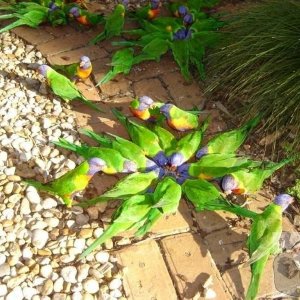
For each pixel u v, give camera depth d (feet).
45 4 6.41
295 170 4.89
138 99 4.99
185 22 5.95
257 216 4.20
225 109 5.45
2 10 6.54
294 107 4.97
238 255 4.35
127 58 5.71
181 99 5.58
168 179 4.47
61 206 4.60
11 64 5.91
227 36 5.76
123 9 5.96
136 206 4.26
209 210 4.61
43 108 5.46
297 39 5.23
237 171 4.47
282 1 5.64
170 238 4.43
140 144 4.83
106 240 4.36
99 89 5.70
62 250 4.31
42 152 5.00
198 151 4.83
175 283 4.16
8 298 4.00
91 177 4.57
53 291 4.08
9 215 4.50
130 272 4.21
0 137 5.10
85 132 4.95
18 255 4.26
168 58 6.01
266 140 5.10
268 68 5.15
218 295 4.11
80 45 6.18
